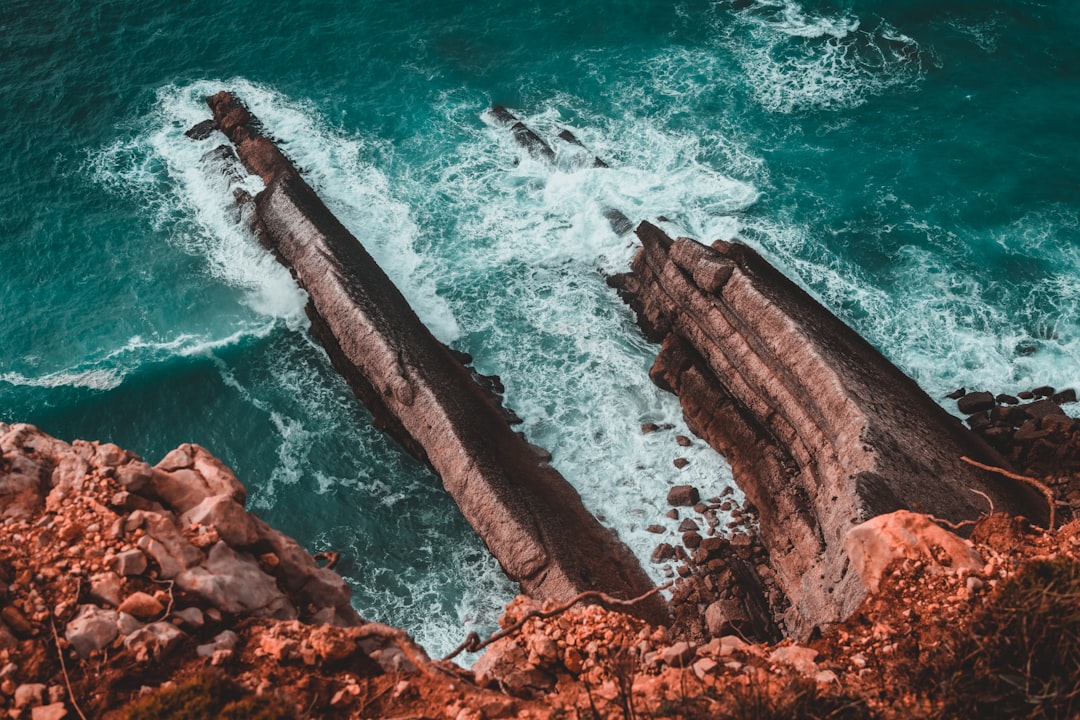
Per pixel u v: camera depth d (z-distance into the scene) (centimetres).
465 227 4022
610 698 1105
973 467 2775
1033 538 1320
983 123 4303
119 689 1052
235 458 3309
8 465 1233
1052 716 961
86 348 3616
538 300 3766
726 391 3288
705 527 3045
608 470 3231
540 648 1194
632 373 3503
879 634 1170
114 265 3897
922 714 1013
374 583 2991
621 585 2866
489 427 3234
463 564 3027
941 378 3403
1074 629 992
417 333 3478
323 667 1110
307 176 4181
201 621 1117
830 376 2875
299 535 3100
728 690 1069
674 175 4147
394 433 3366
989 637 1034
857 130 4309
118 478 1219
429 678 1115
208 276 3866
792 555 2864
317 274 3597
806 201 4016
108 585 1120
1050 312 3588
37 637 1080
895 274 3744
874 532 1280
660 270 3538
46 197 4119
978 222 3909
